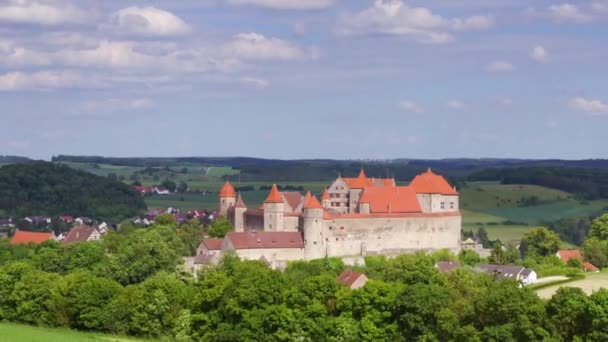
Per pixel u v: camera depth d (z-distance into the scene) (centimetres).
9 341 15362
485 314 15012
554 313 14838
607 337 14138
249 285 16725
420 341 15200
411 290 15900
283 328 16062
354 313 16288
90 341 16025
